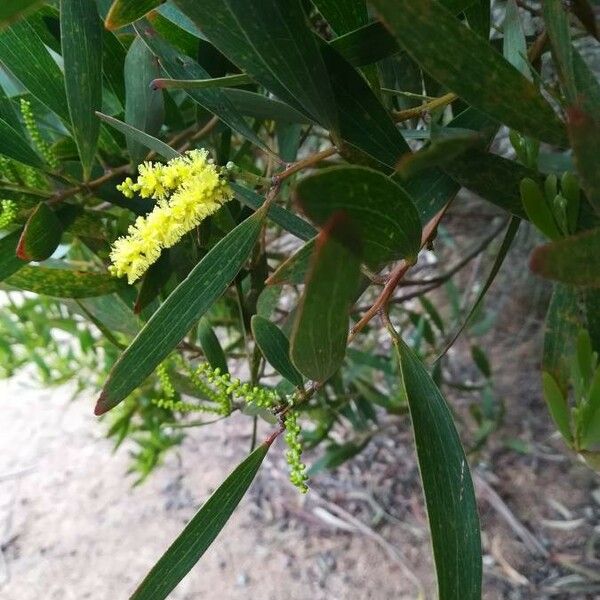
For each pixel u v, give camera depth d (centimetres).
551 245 12
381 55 19
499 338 79
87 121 22
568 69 16
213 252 18
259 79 17
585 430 21
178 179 18
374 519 68
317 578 64
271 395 20
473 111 20
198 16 15
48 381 49
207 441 80
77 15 21
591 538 62
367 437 55
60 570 69
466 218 79
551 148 46
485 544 63
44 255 22
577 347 21
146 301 23
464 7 18
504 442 65
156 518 73
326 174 12
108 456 81
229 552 68
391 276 19
